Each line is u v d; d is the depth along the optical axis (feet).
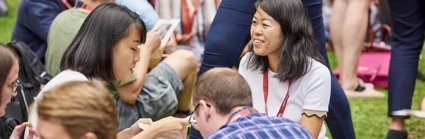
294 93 11.39
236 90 9.01
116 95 13.44
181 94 16.10
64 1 16.08
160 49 15.11
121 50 10.57
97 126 6.75
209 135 9.14
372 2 22.79
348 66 19.57
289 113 11.44
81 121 6.68
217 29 12.86
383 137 16.78
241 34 12.72
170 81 14.61
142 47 13.69
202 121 9.14
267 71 11.62
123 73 10.73
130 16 10.73
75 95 6.84
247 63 11.76
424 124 17.29
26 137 9.53
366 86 20.15
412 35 15.39
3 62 9.45
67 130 6.69
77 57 10.47
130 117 13.58
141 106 13.69
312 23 12.75
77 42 10.61
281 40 11.27
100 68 10.49
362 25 19.29
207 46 12.96
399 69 15.51
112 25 10.51
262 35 11.25
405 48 15.53
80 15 13.38
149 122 10.35
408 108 15.60
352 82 19.69
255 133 8.59
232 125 8.73
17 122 11.93
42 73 13.67
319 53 11.85
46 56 13.80
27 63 13.28
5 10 29.53
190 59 15.55
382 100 19.44
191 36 19.39
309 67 11.27
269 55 11.46
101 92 6.98
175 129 9.80
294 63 11.17
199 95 9.12
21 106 12.31
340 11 19.53
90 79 10.50
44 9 15.98
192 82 15.98
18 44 13.55
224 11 12.80
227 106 8.94
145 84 13.97
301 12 11.27
